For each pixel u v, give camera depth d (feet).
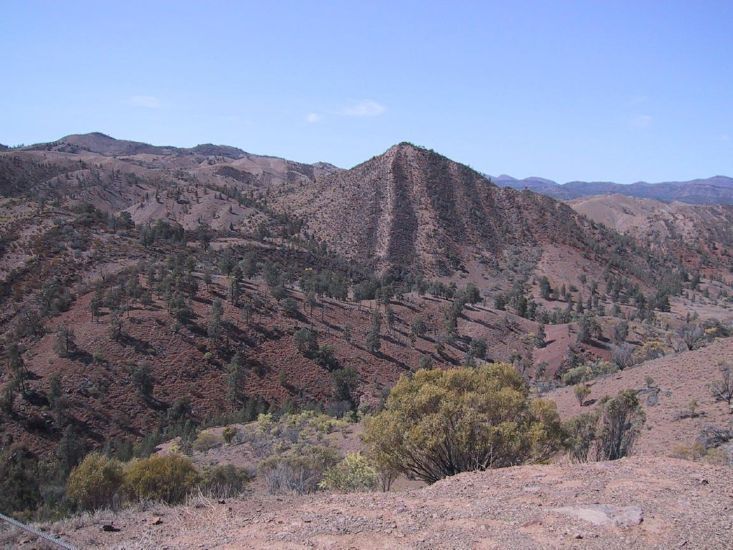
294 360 214.90
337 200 587.27
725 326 236.84
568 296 397.39
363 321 264.93
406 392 47.37
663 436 65.26
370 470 47.60
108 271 250.57
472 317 291.99
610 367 146.61
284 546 22.16
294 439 123.95
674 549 20.16
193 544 23.32
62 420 155.53
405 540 22.13
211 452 125.90
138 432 162.91
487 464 40.68
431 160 644.27
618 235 634.84
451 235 525.75
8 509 84.43
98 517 29.09
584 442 49.47
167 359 193.77
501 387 47.06
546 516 23.57
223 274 278.46
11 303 212.84
